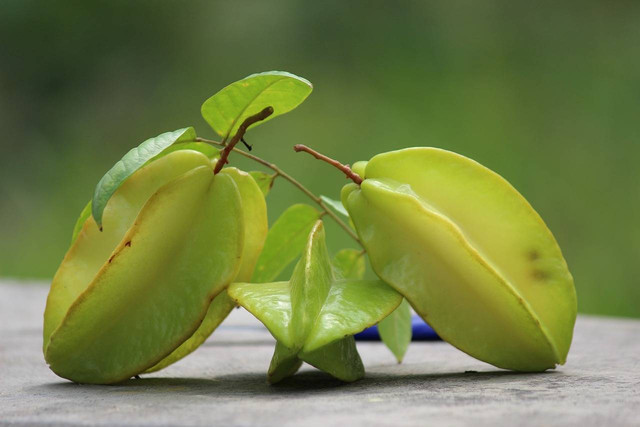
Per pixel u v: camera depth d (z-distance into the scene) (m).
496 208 0.71
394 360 0.82
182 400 0.66
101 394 0.68
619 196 2.38
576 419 0.61
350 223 0.80
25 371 0.78
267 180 0.78
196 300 0.70
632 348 0.87
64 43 2.95
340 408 0.63
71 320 0.70
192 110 2.90
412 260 0.70
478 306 0.70
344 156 2.53
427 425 0.60
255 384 0.72
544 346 0.71
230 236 0.70
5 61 2.91
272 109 0.71
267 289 0.69
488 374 0.72
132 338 0.70
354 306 0.68
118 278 0.69
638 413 0.62
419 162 0.71
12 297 1.50
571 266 2.25
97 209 0.67
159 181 0.71
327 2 2.94
